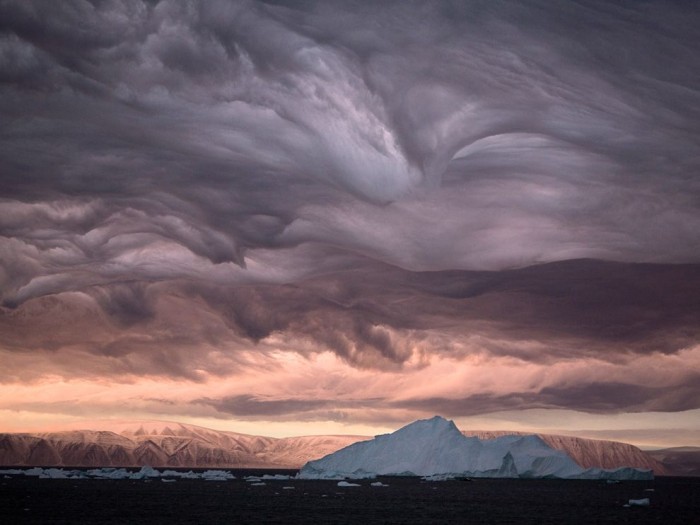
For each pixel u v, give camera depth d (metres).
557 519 124.38
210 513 129.38
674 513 137.12
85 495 174.88
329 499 163.75
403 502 157.00
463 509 141.25
